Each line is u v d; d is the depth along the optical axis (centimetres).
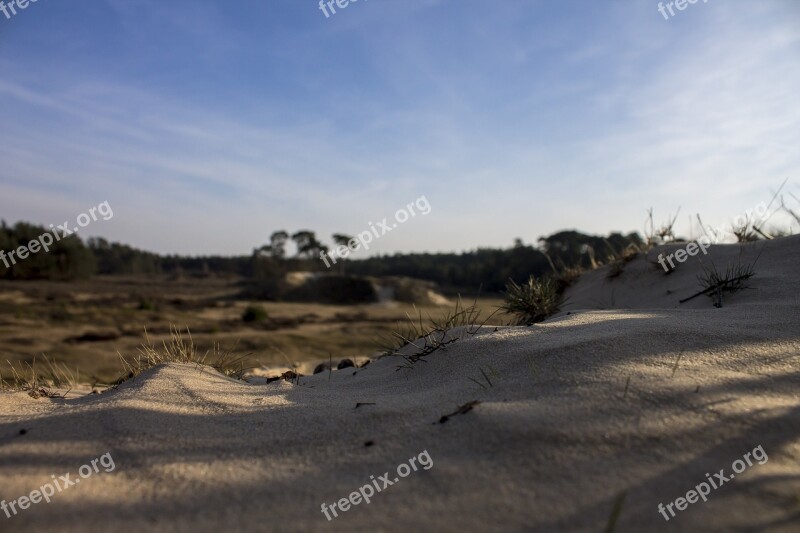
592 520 161
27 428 263
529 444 200
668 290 527
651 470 182
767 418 206
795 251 479
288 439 237
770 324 317
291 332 2144
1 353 1355
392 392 316
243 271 10456
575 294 648
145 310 3197
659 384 235
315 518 174
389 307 4094
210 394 317
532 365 279
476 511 170
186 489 197
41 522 179
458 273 5944
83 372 1165
